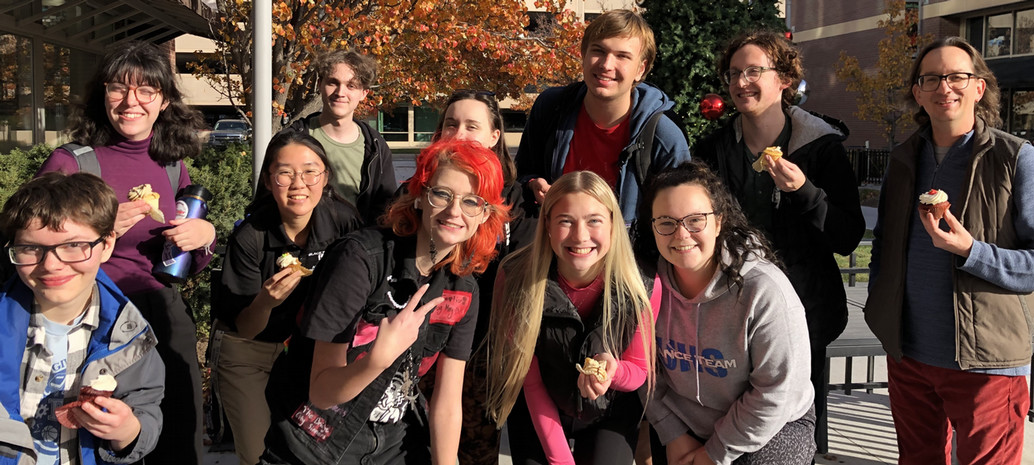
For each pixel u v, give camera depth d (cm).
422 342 246
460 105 340
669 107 361
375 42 759
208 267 580
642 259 302
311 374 236
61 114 1266
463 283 256
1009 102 2391
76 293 243
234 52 844
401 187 375
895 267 333
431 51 838
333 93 384
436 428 265
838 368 613
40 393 246
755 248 277
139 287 308
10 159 662
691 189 271
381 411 246
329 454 242
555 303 279
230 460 401
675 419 299
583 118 369
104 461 248
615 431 292
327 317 230
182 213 310
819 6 3044
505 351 289
